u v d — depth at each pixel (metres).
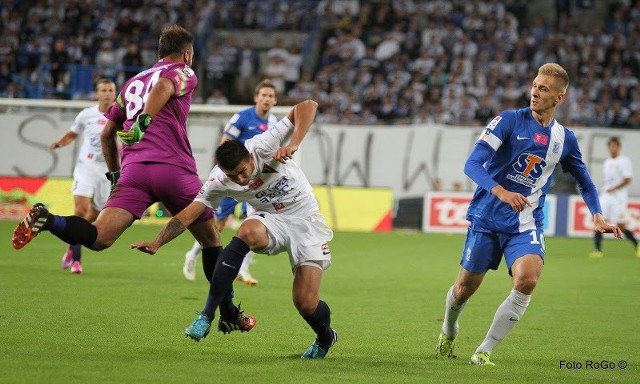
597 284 49.19
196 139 80.81
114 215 25.08
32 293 36.94
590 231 86.94
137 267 49.91
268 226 23.94
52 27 111.00
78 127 45.97
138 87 26.17
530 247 24.67
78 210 45.69
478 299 41.44
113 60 108.25
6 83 105.19
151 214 84.19
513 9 113.19
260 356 25.42
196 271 48.88
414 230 87.88
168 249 62.22
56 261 51.06
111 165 27.83
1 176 82.44
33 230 22.70
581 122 97.75
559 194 87.50
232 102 109.50
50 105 67.50
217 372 22.72
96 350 25.12
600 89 102.69
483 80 103.44
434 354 27.00
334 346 27.78
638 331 32.94
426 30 109.12
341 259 59.66
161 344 26.61
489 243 25.39
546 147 25.06
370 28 111.69
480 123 96.31
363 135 90.31
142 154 25.75
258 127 44.06
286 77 109.69
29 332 27.66
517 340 30.28
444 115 98.56
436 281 48.09
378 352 27.02
